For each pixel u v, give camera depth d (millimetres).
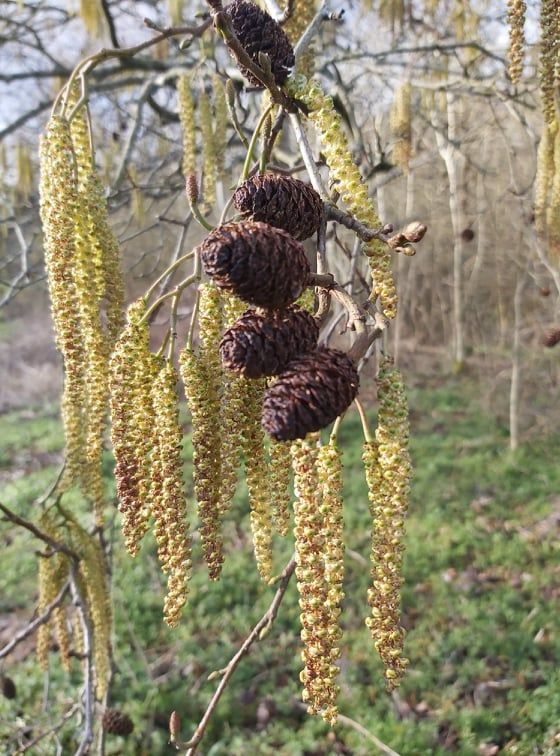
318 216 1155
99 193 1521
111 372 1246
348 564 5883
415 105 4395
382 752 4035
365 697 4473
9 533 6855
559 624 4996
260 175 1176
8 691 3846
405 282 11547
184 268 6363
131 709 4434
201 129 2885
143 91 3344
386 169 3461
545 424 8648
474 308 11641
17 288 3438
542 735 4078
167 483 1191
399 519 1104
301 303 1187
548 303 9062
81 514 6723
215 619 5355
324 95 1239
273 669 4801
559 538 6152
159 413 1195
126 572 5785
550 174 2922
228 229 963
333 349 984
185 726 4391
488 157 7602
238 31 1283
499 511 6773
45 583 2537
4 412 11102
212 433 1195
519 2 1698
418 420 9477
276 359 972
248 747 4219
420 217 9117
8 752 3822
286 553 6039
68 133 1458
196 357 1209
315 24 1630
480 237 9711
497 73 3920
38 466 8680
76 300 1504
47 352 12875
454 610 5246
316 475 1044
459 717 4242
